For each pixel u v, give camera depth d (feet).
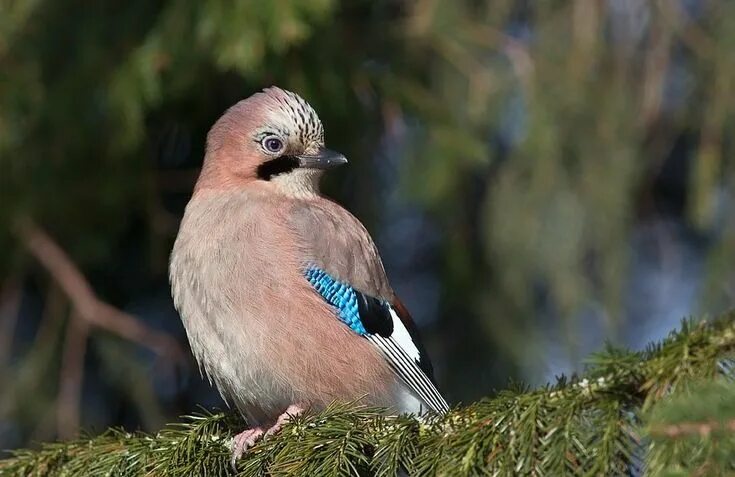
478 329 38.17
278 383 27.20
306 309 27.14
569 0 37.22
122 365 36.04
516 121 37.47
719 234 38.14
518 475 21.30
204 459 24.12
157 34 33.35
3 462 24.91
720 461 17.98
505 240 37.37
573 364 37.47
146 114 36.32
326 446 22.74
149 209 37.17
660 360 21.02
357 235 29.27
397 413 28.17
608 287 37.63
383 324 28.86
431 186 36.24
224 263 27.32
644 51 38.04
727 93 37.45
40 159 35.27
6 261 35.99
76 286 35.81
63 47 34.73
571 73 36.94
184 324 28.09
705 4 38.27
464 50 36.83
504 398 22.30
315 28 34.30
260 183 29.76
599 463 20.71
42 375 35.83
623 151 37.45
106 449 24.61
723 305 37.40
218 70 34.88
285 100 30.25
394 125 36.83
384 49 36.27
